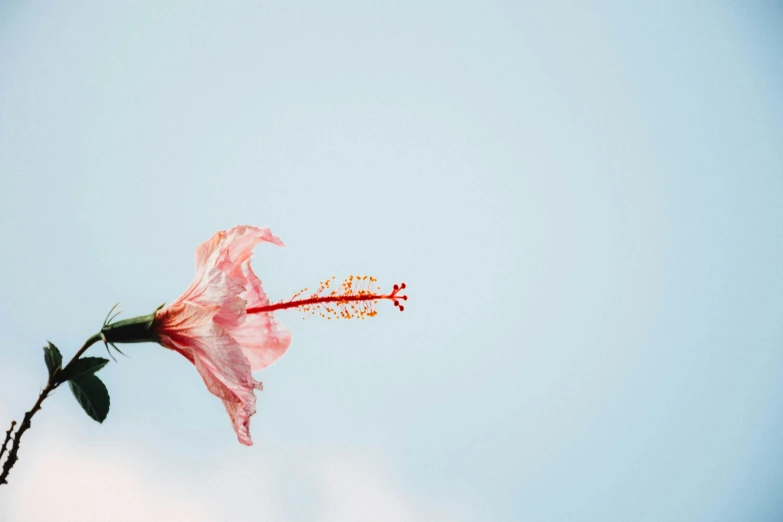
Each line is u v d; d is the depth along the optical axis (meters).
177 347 0.47
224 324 0.48
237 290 0.47
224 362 0.47
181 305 0.47
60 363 0.45
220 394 0.47
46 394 0.45
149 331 0.47
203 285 0.48
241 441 0.48
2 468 0.43
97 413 0.45
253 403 0.47
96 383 0.45
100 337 0.46
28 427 0.44
